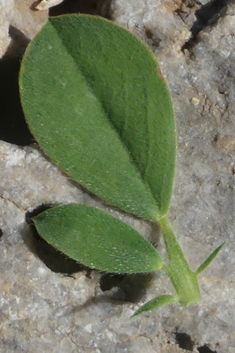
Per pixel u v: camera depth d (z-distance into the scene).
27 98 0.10
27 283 0.10
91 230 0.10
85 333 0.10
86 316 0.10
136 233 0.10
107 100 0.10
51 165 0.10
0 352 0.10
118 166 0.10
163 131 0.10
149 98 0.10
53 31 0.10
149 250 0.10
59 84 0.10
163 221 0.10
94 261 0.10
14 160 0.10
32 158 0.10
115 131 0.10
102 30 0.10
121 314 0.10
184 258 0.10
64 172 0.10
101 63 0.10
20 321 0.10
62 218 0.10
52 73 0.10
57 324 0.10
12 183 0.10
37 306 0.10
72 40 0.10
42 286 0.10
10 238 0.10
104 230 0.10
